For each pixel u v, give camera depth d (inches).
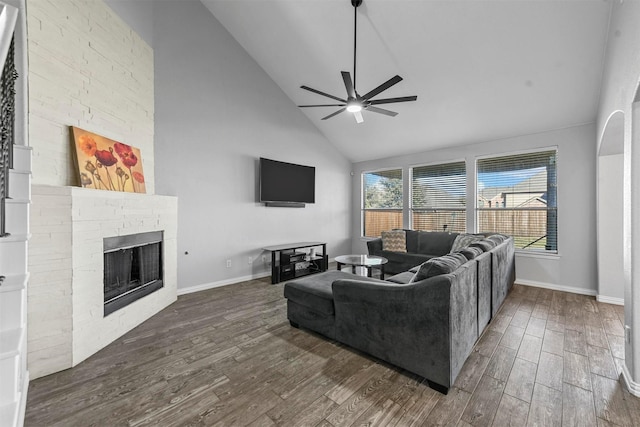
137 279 110.6
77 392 66.7
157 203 119.3
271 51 168.6
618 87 84.0
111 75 106.7
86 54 96.1
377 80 157.9
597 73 119.2
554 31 109.0
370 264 145.5
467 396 65.6
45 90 82.4
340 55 151.8
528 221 167.2
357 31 135.5
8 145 55.2
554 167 158.4
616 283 131.0
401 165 227.6
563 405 62.4
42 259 73.2
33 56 79.0
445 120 173.0
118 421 57.6
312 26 142.6
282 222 197.5
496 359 82.3
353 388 68.7
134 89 118.9
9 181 55.1
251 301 133.8
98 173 97.0
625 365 72.5
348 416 59.1
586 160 146.6
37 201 72.5
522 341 93.5
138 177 117.3
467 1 109.2
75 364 78.4
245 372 75.4
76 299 79.4
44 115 82.0
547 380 71.9
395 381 71.6
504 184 176.4
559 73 124.3
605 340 94.0
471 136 180.9
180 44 142.9
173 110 139.8
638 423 56.9
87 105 96.3
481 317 94.1
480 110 157.5
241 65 171.3
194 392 66.9
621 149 126.8
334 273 118.1
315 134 223.8
